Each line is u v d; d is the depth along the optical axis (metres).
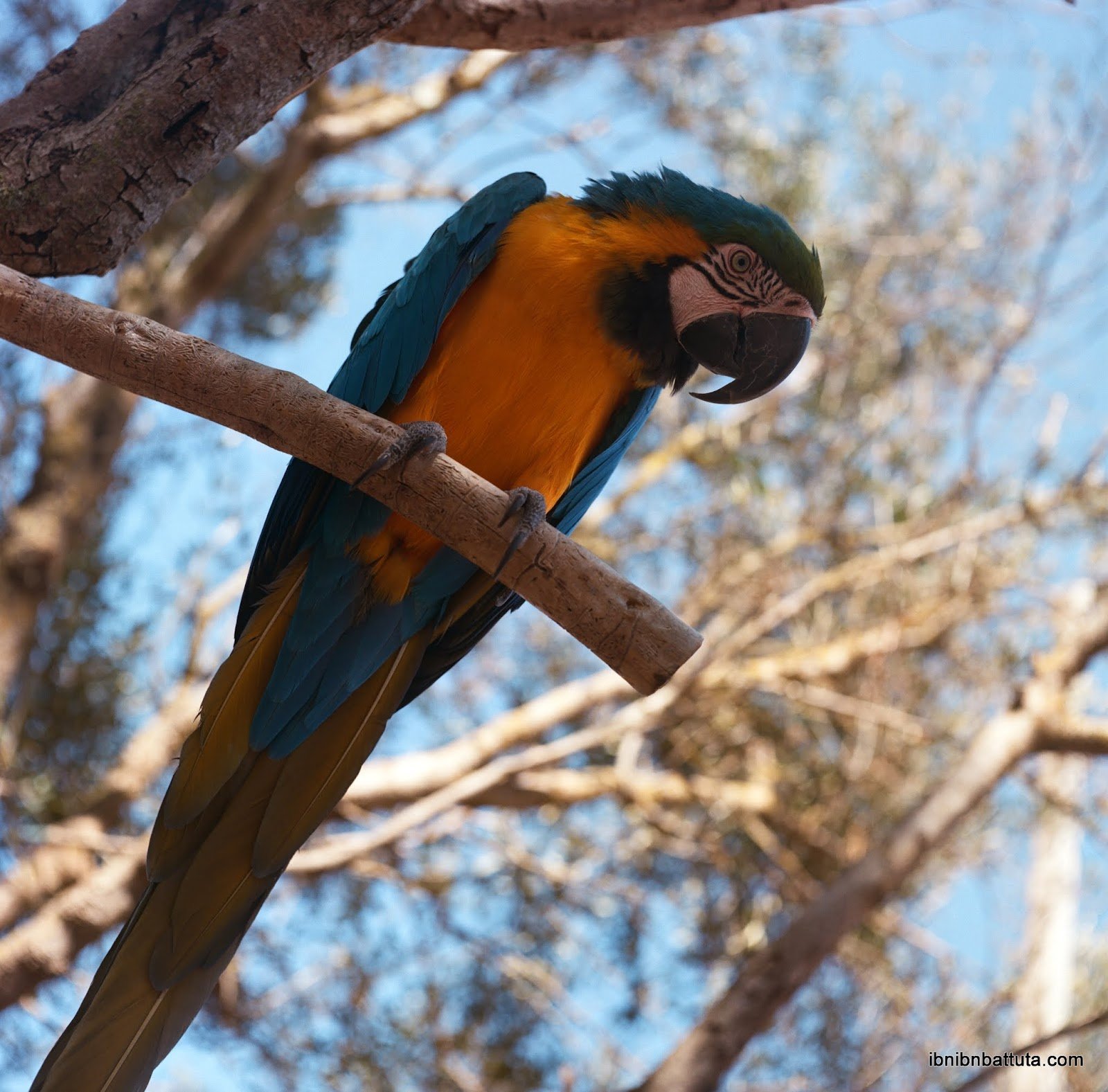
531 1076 6.67
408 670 3.35
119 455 8.02
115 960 2.83
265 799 3.11
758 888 7.23
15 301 2.34
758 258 3.74
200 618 7.06
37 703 7.30
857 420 8.02
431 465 2.55
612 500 7.96
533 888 7.18
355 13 2.80
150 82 2.76
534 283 3.31
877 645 7.51
